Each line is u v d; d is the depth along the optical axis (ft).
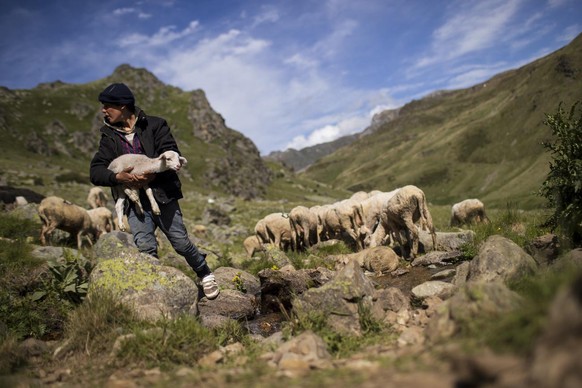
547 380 5.80
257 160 528.63
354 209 43.21
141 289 18.12
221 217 110.32
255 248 57.21
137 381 11.87
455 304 11.45
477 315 10.71
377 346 13.24
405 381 8.15
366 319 15.74
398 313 16.93
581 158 20.84
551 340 6.36
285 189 506.07
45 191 150.71
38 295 22.81
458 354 8.52
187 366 13.58
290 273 27.86
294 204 195.93
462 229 41.57
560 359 5.83
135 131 19.01
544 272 16.28
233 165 442.50
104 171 18.28
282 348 12.86
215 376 11.12
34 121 393.70
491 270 17.66
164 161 17.69
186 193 236.43
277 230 55.11
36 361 15.58
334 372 9.95
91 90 505.25
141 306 17.70
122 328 16.20
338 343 14.05
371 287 17.74
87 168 346.33
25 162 264.31
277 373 10.72
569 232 19.67
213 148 460.55
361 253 32.73
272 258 39.65
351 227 43.75
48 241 46.78
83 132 390.21
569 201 20.84
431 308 16.38
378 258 30.42
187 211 135.74
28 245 33.12
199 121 492.13
